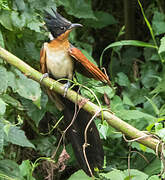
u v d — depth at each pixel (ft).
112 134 25.80
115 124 18.89
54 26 22.43
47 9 21.89
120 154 27.27
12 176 19.54
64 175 26.55
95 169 20.47
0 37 19.62
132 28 34.17
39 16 22.15
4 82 18.83
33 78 19.48
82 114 21.70
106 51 35.19
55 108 25.25
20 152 25.34
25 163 20.30
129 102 26.55
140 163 26.08
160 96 29.60
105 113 18.89
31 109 23.12
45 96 23.18
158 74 31.68
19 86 19.49
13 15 20.93
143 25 35.27
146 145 18.56
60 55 22.08
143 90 30.58
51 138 25.81
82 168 20.98
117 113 23.81
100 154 20.99
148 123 25.91
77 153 21.24
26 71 19.21
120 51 34.27
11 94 23.48
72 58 22.09
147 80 31.48
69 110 22.04
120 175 20.52
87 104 19.16
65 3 26.53
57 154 25.04
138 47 35.63
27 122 25.89
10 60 19.07
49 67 22.54
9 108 23.71
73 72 22.94
